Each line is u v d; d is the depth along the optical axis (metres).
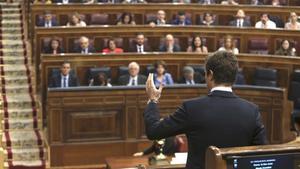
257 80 14.66
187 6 18.44
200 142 4.02
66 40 16.00
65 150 12.09
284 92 12.06
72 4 18.00
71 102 12.00
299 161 3.66
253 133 4.07
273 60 14.66
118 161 8.72
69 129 12.06
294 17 17.22
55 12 17.92
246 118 4.03
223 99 4.07
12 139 13.28
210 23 18.03
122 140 12.24
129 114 12.20
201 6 18.44
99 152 12.19
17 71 16.50
